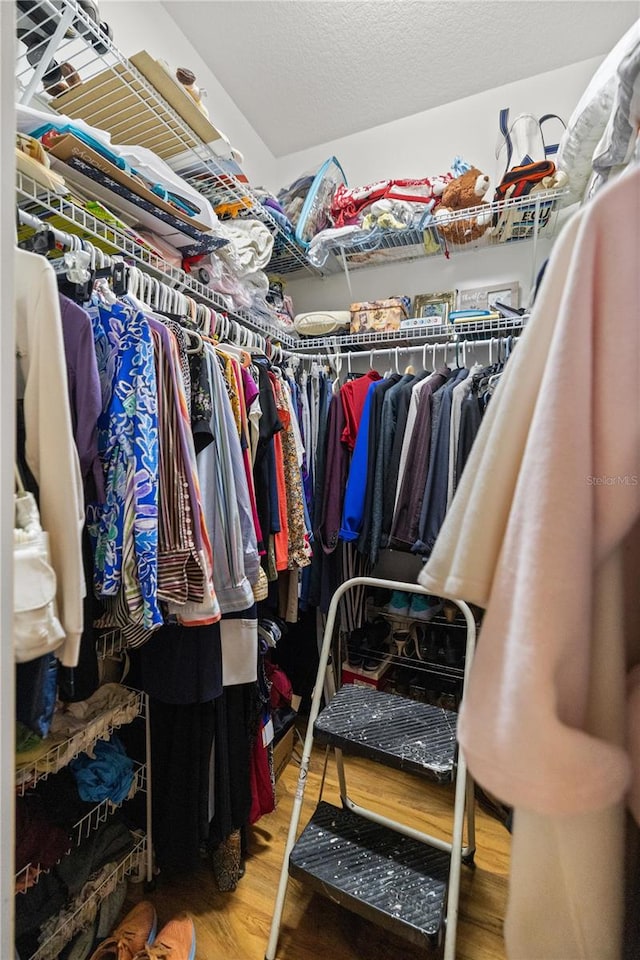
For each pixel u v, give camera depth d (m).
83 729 0.93
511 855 0.42
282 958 1.00
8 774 0.48
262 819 1.38
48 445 0.61
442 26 1.66
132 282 1.01
